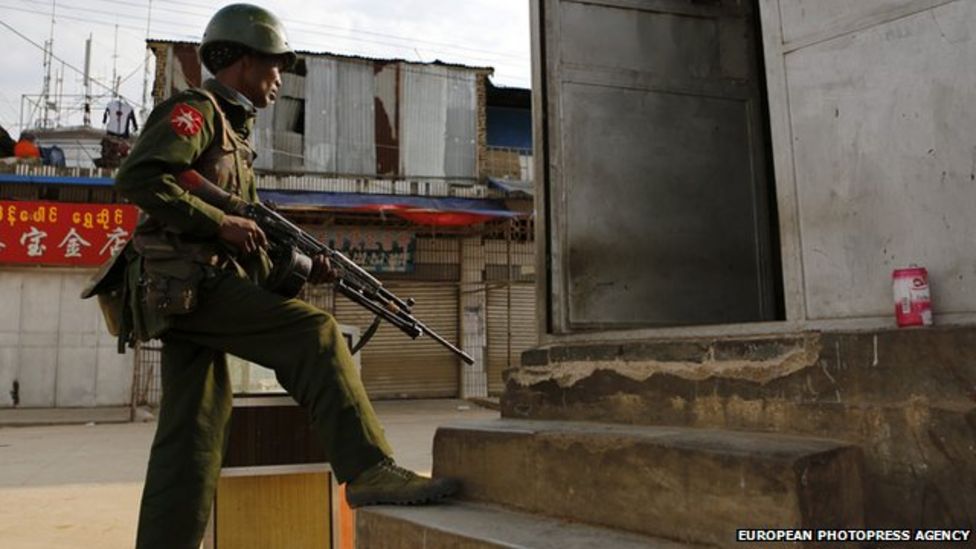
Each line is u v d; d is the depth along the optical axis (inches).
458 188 560.1
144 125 91.3
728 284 131.6
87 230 492.4
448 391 560.1
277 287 100.2
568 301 118.2
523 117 634.8
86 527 168.6
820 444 69.0
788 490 63.0
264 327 91.1
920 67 75.4
